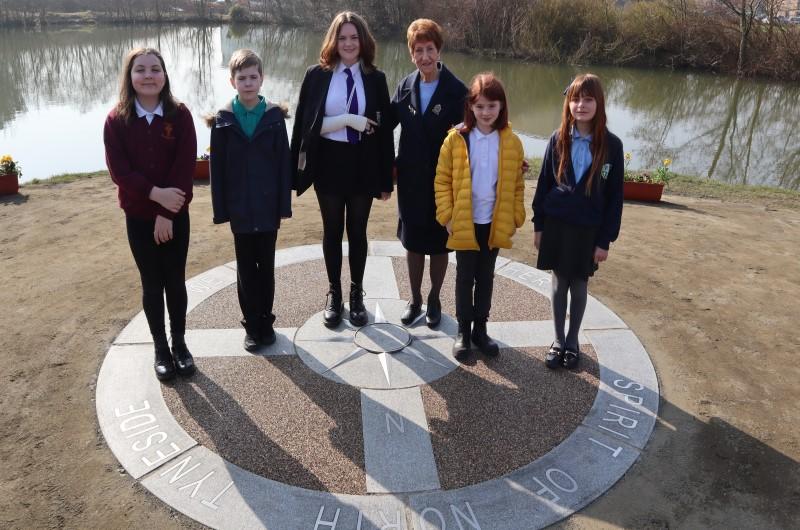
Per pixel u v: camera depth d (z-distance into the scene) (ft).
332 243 12.82
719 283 16.48
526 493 9.09
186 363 11.51
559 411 10.86
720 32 81.82
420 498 8.94
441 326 13.44
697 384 11.92
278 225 11.63
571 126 11.10
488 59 91.61
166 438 9.97
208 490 9.00
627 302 15.23
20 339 12.75
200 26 128.16
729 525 8.71
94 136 42.06
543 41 89.92
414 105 11.78
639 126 52.95
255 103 11.23
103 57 83.25
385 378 11.58
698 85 75.20
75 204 21.94
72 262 16.66
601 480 9.39
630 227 20.99
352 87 11.82
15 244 17.92
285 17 133.18
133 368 11.75
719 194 27.40
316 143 11.96
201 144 37.04
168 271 11.14
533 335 13.29
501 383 11.57
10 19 110.83
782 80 77.61
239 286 12.03
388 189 12.76
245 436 10.04
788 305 15.28
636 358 12.60
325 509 8.71
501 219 11.32
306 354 12.26
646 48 86.89
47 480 9.14
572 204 11.16
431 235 12.43
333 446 9.87
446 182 11.48
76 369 11.79
